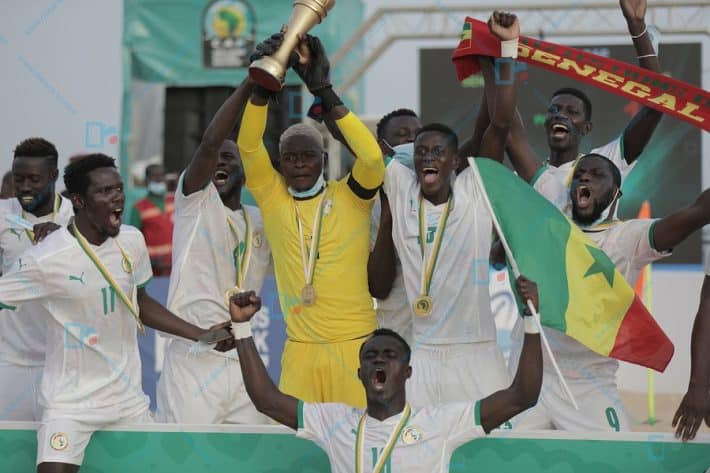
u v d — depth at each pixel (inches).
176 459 273.4
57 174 324.2
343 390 294.2
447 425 241.4
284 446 269.4
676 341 565.6
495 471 263.0
